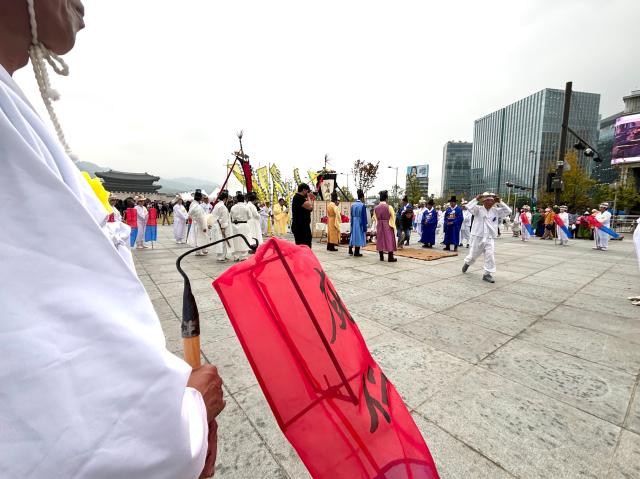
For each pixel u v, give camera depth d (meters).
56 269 0.40
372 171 34.72
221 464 1.71
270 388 0.77
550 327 3.67
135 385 0.43
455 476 1.64
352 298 4.69
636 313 4.18
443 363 2.80
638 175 35.06
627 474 1.66
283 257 0.92
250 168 12.30
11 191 0.39
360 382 0.90
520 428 2.00
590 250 11.30
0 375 0.35
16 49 0.52
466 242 13.25
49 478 0.36
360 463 0.79
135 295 0.48
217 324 3.58
